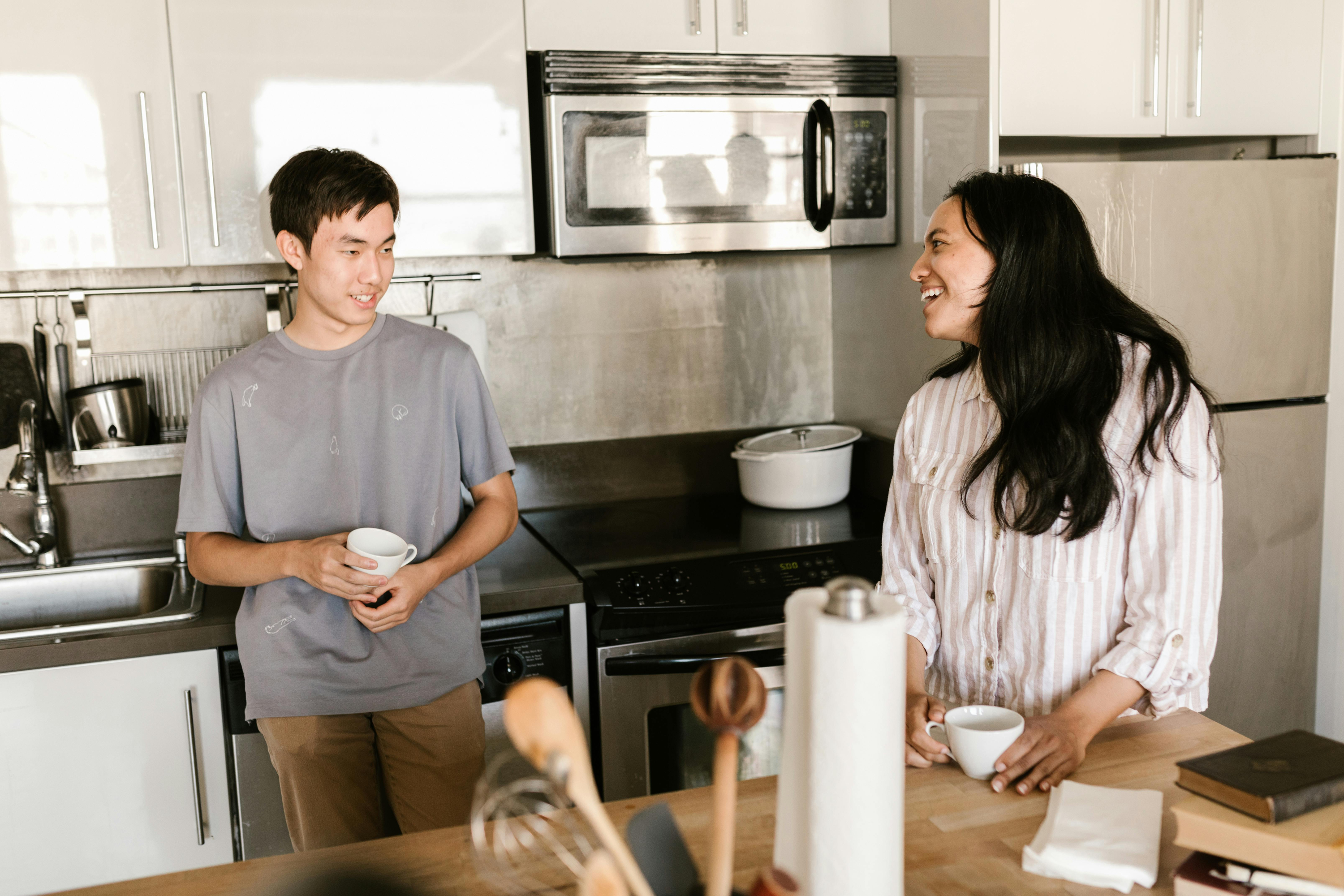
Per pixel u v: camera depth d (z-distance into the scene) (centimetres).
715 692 62
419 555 159
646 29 214
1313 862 75
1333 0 227
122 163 189
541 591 186
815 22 225
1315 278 222
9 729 167
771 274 263
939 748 107
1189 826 81
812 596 73
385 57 200
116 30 186
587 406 254
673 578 195
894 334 240
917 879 87
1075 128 211
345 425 155
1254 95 224
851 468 249
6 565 214
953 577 135
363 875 89
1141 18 212
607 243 215
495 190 210
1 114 183
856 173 230
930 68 219
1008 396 123
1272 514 227
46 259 188
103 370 220
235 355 158
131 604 211
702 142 217
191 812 176
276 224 151
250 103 194
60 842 171
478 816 63
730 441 263
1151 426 118
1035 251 121
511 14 206
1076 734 107
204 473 154
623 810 99
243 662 156
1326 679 242
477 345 226
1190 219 210
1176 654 114
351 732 157
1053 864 86
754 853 91
